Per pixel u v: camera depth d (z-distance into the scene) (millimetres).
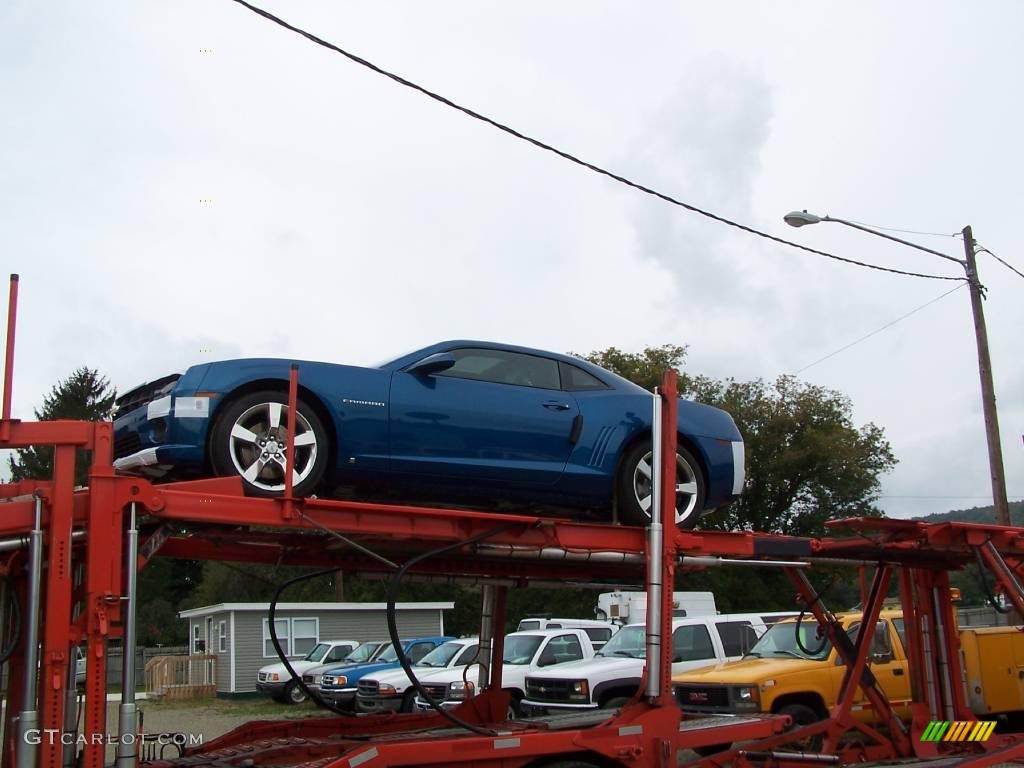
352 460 6602
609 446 7496
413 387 6898
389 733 7246
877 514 37312
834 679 11039
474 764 5793
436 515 5949
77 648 4949
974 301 15766
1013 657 11664
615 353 39281
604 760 6133
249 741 7516
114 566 4914
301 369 6551
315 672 21938
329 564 7266
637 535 6645
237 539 6328
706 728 6758
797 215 13703
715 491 8156
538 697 13305
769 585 33312
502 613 8461
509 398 7223
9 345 4938
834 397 37781
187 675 27656
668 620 6383
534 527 6277
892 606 13398
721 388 38375
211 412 6223
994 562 7871
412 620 29125
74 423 4953
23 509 4867
